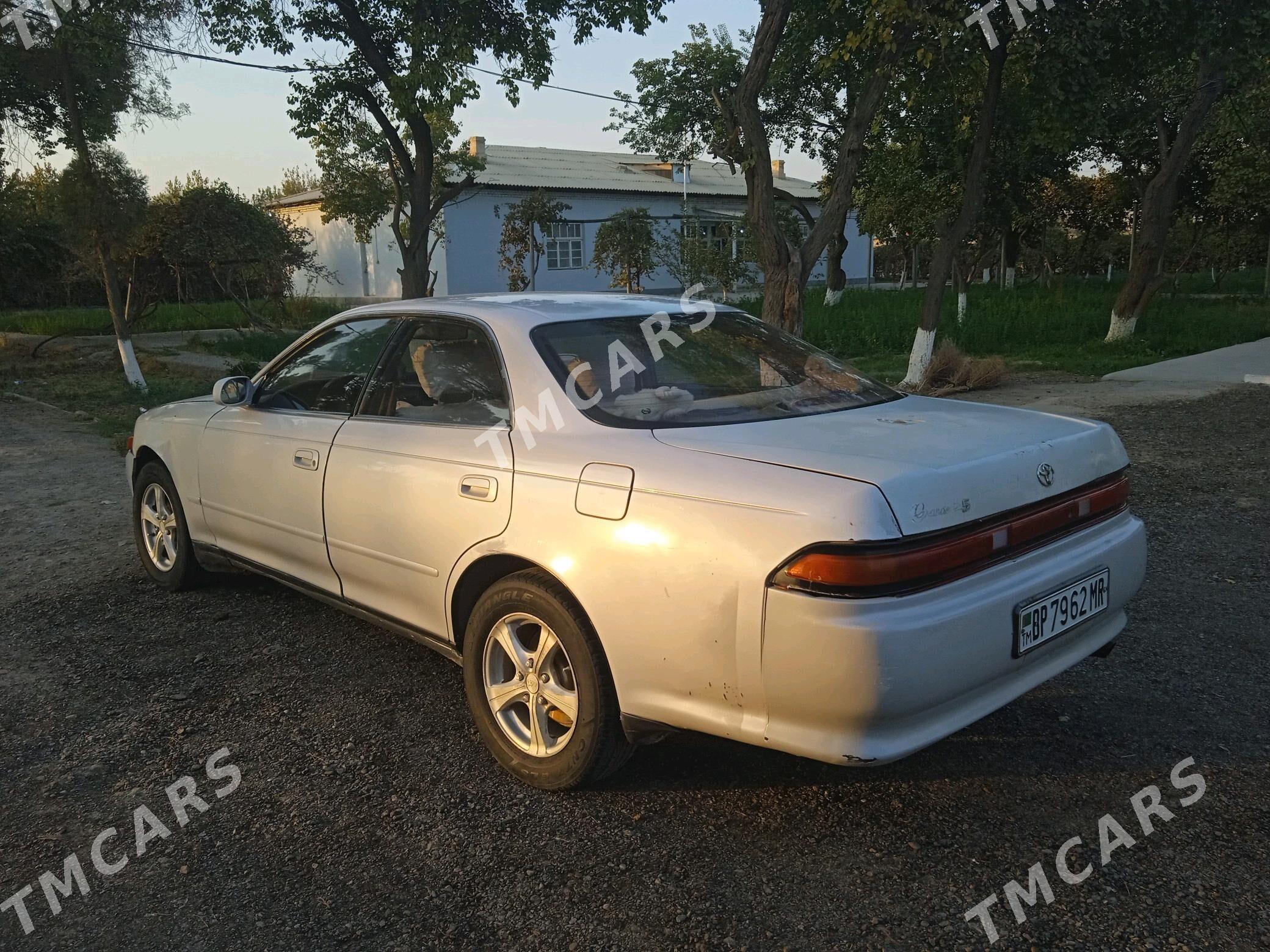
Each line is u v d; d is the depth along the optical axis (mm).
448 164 29094
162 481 4957
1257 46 11320
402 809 2975
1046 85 11836
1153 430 8953
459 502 3186
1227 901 2434
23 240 32594
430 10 14953
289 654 4207
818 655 2342
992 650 2521
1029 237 36656
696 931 2383
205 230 21391
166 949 2379
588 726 2850
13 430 10773
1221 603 4480
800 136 24047
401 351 3715
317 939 2396
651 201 37156
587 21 15406
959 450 2650
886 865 2627
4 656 4266
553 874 2627
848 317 21047
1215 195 27250
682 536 2570
